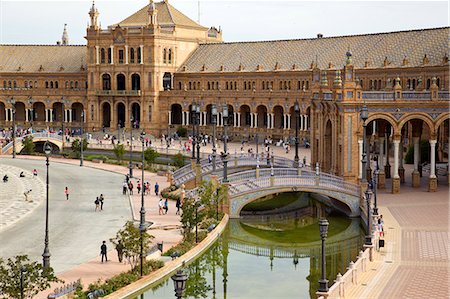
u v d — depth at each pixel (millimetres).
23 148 140375
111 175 110500
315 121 94875
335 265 59469
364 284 47281
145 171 115500
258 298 50125
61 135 149875
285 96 147000
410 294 44844
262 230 72938
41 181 102812
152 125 167000
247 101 153875
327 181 77062
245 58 160250
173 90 166125
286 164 98000
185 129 161750
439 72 120625
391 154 116688
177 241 64000
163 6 178375
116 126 170000
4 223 71625
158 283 53344
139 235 53906
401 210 72375
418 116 82125
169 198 87875
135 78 168875
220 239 68875
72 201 85375
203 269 58688
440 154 107812
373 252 53938
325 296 41969
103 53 170125
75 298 46438
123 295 49188
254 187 77000
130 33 167250
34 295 45844
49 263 53906
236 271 57719
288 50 154750
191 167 98688
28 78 181625
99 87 170750
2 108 182750
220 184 78062
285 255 63312
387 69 129625
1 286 43219
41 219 74062
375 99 82250
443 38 127250
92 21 170750
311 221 77000
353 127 81750
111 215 76375
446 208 73188
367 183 75438
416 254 55188
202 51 171250
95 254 59219
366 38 142125
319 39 151625
